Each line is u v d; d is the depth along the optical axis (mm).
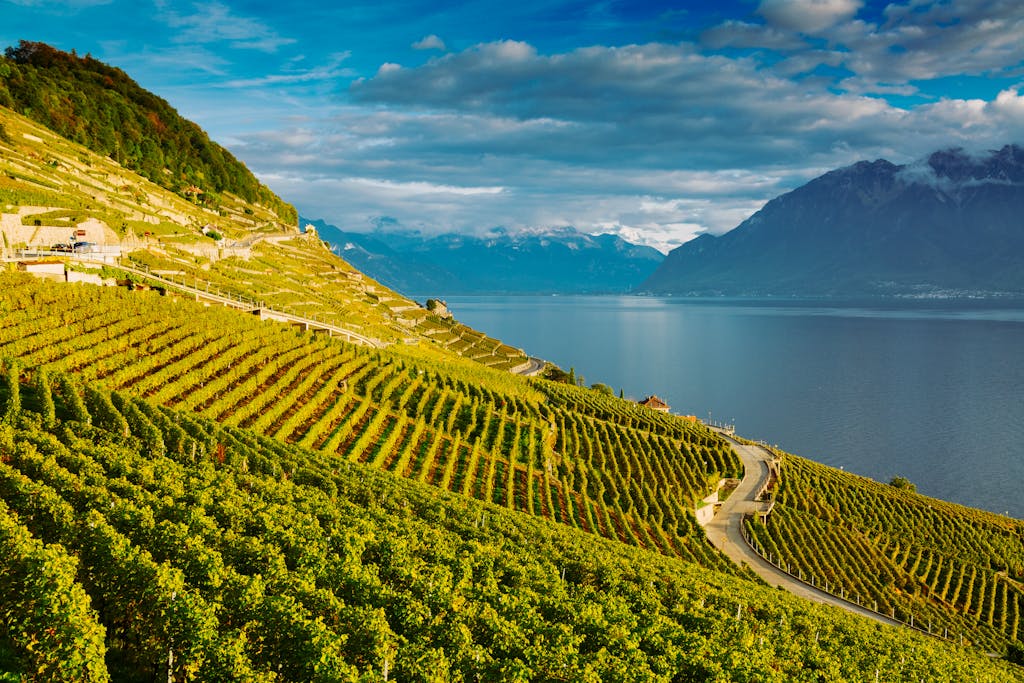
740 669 41688
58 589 28688
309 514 50531
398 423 88062
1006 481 181750
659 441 133250
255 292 128500
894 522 129250
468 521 63031
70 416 58812
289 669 31109
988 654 87312
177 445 59594
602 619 43812
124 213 143875
